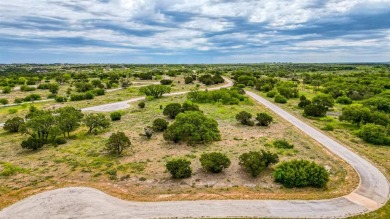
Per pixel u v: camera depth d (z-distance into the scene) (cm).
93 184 3047
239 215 2350
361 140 4603
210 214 2373
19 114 6956
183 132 4453
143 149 4191
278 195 2723
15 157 3941
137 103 8325
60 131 4553
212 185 2967
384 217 2309
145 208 2498
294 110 7194
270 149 4081
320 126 5512
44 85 12106
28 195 2797
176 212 2417
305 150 4056
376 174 3209
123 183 3066
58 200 2677
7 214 2445
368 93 9206
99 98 9331
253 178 3133
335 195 2708
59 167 3547
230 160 3662
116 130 5319
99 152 4084
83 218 2355
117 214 2408
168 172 3334
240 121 5797
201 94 8462
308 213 2375
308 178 2883
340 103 8375
